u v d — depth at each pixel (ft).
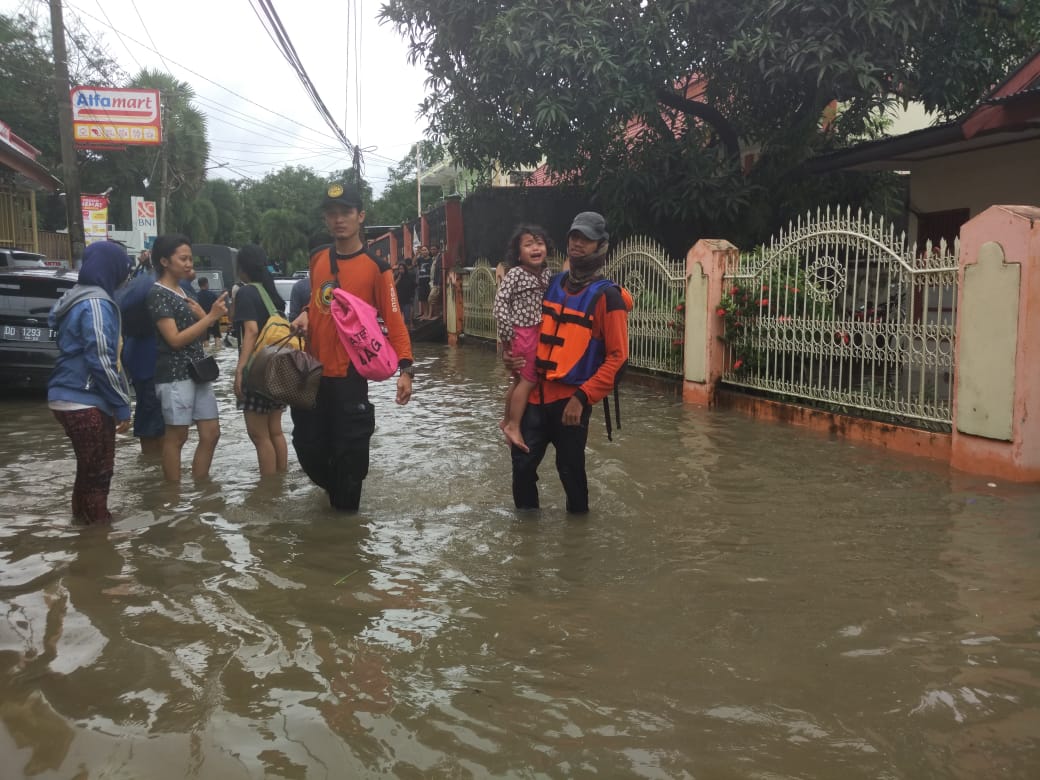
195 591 12.41
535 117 40.98
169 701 9.10
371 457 22.27
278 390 15.92
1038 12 40.78
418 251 76.23
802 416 26.96
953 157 35.76
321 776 7.77
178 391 18.67
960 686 9.53
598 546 14.73
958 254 20.85
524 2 39.70
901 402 23.52
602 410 30.68
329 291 16.60
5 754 8.09
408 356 16.97
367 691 9.38
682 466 21.07
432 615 11.57
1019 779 7.75
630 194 44.88
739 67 40.98
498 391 36.27
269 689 9.39
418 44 45.19
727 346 31.32
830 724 8.72
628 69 40.32
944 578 13.07
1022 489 18.56
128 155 130.00
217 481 19.47
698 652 10.44
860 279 26.86
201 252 99.40
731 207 43.78
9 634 10.85
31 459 22.06
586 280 16.05
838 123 45.27
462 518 16.51
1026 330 18.74
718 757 8.12
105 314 15.49
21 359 31.63
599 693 9.39
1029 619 11.45
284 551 14.37
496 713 8.93
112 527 15.69
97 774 7.76
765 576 13.20
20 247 72.84
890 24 36.24
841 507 17.25
